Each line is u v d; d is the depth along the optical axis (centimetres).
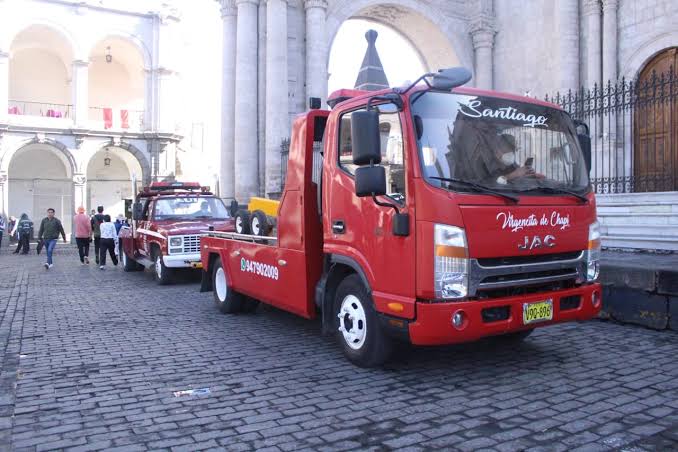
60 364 624
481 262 504
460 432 417
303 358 635
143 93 3359
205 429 434
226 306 900
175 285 1292
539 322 529
